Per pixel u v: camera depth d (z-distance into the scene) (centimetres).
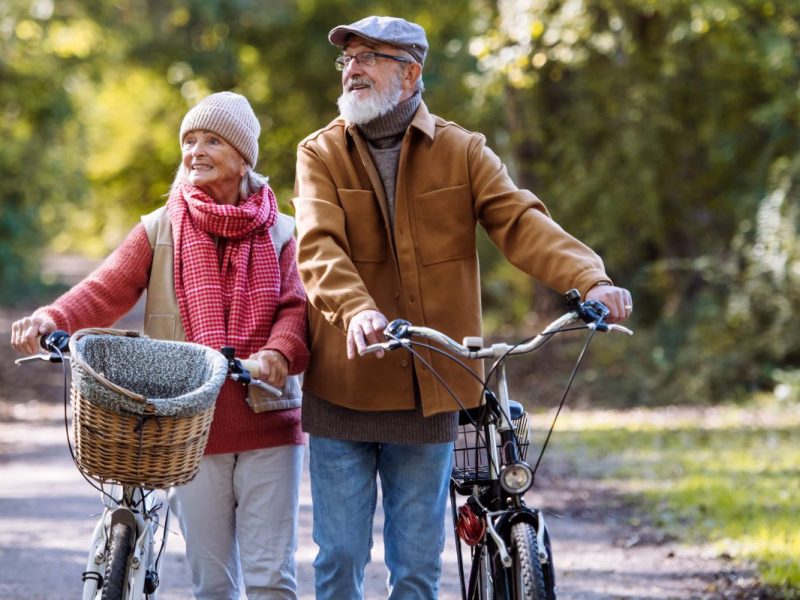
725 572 1219
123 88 6056
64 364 777
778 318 2495
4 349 3784
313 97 5241
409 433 818
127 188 6397
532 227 793
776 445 2025
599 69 2981
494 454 755
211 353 763
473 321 830
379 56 809
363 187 828
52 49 4922
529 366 3061
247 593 846
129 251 862
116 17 5056
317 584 845
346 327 749
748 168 2916
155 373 776
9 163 5469
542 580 678
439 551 840
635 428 2302
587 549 1363
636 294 3106
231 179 873
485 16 3089
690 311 2859
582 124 3067
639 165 2881
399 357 816
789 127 2645
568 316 711
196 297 846
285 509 849
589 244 2991
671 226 3012
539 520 711
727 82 2888
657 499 1617
